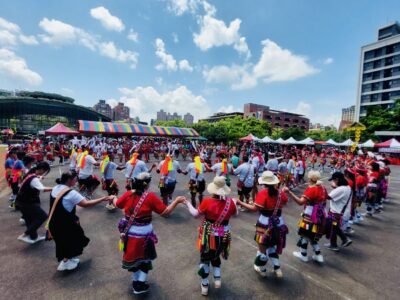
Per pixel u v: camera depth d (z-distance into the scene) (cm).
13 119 7738
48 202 729
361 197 666
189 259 414
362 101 6750
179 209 702
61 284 332
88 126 2795
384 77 6253
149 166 1627
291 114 11019
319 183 407
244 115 11400
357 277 378
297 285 350
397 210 800
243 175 708
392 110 4422
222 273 376
